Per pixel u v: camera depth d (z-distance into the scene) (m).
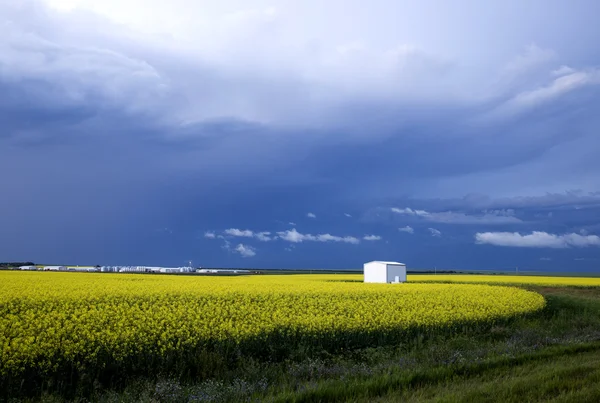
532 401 7.16
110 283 28.31
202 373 10.09
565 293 42.34
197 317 14.15
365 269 56.53
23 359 9.41
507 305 21.64
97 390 9.16
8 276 34.81
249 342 12.55
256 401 7.43
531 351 11.71
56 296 18.66
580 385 8.05
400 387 8.30
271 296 21.39
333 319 14.88
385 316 16.16
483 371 9.47
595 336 14.66
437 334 15.51
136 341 11.22
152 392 8.50
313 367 10.30
